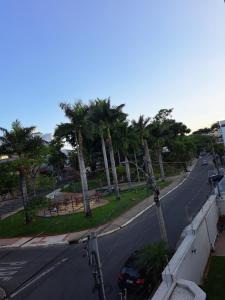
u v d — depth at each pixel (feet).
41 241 120.47
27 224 143.13
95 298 67.46
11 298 73.56
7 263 100.27
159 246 70.28
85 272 82.28
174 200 162.61
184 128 403.95
